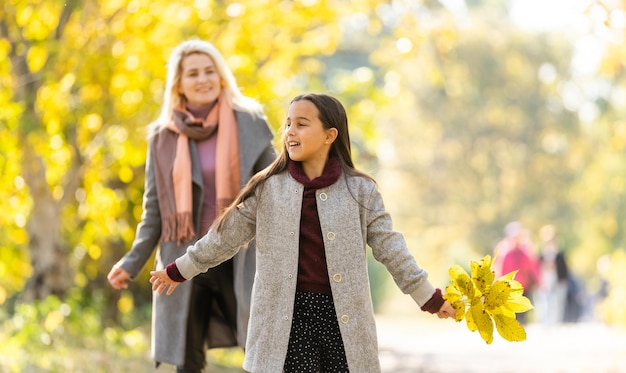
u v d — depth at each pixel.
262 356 5.33
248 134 7.13
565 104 53.25
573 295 28.42
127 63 12.75
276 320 5.34
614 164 49.38
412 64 32.69
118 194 15.61
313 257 5.36
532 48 52.69
